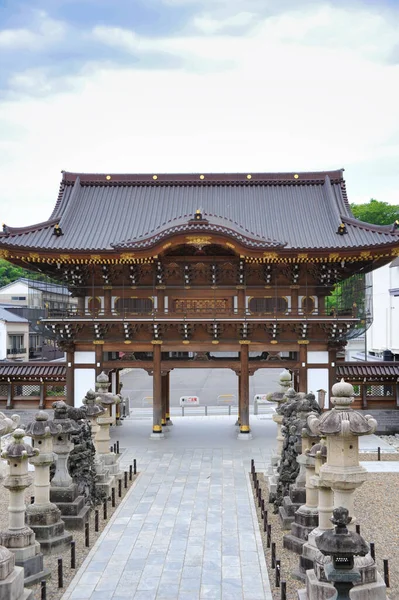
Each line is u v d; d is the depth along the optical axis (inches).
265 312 1854.1
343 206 2103.8
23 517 783.7
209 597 727.1
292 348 1834.4
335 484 630.5
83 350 1860.2
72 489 979.3
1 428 645.9
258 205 2113.7
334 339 1814.7
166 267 1866.4
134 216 2073.1
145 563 836.6
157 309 1871.3
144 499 1159.6
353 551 510.3
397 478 1298.0
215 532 964.0
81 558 855.1
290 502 960.9
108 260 1785.2
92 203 2139.5
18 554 761.6
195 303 1875.0
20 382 2023.9
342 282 1985.7
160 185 2214.6
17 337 3400.6
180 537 942.4
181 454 1584.6
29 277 2546.8
